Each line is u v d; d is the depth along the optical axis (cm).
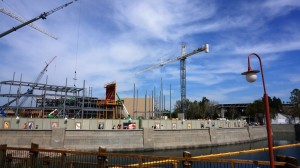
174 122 6844
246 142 8356
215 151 6278
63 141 4994
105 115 8400
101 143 5366
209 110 13412
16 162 1510
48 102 7912
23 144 4641
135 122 6225
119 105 8606
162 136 6181
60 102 7406
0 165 1504
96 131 5384
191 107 13312
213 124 7806
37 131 4822
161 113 9844
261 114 13625
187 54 13962
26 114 7256
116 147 5494
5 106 6250
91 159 1639
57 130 4975
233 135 7994
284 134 12069
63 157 1359
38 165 1425
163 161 1284
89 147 5216
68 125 5400
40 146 4775
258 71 1119
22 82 6356
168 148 6147
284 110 14738
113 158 1546
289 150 6162
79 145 5147
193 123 7238
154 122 6488
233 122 8706
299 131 12150
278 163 1057
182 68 14275
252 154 4928
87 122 5622
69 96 7250
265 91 1089
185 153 1237
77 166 1384
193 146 6631
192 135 6744
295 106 13788
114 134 5553
